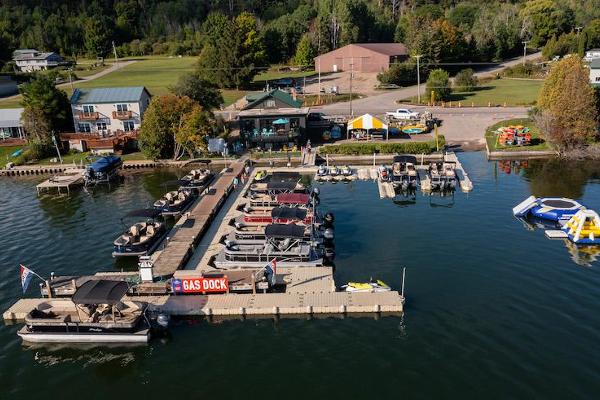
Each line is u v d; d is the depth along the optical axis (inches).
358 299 1465.3
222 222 2155.5
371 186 2598.4
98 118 3649.1
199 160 3189.0
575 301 1449.3
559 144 2952.8
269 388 1156.5
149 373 1228.5
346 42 7007.9
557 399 1088.2
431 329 1343.5
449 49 5679.1
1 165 3260.3
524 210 2094.0
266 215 2076.8
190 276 1608.0
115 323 1332.4
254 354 1278.3
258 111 3403.1
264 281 1557.6
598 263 1674.5
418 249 1818.4
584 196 2295.8
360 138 3435.0
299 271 1665.8
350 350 1273.4
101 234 2087.8
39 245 1995.6
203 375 1211.2
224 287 1540.4
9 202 2598.4
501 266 1672.0
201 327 1402.6
